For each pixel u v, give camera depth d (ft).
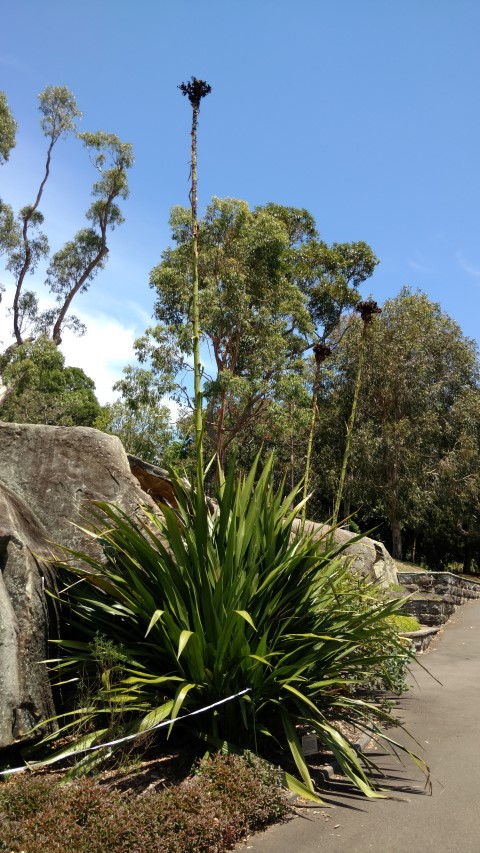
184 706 19.06
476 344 117.80
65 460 25.48
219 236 98.99
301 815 16.61
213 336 93.40
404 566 88.17
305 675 20.02
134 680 17.61
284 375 92.48
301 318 99.55
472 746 22.47
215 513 22.71
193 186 20.48
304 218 132.36
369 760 20.75
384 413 109.60
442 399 118.01
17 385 105.29
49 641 19.08
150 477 32.37
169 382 89.40
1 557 19.42
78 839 12.86
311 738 19.94
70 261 127.75
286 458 104.42
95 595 21.56
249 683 18.69
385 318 113.39
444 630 52.39
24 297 125.39
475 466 111.45
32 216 126.41
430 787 18.47
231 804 15.29
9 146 109.40
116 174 127.24
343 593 21.91
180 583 19.21
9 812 13.73
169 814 14.14
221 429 85.20
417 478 106.11
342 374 113.19
